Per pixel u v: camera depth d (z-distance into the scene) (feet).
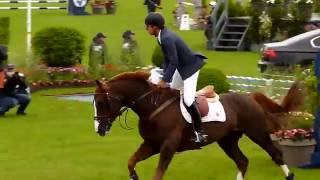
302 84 44.29
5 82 65.72
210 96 40.16
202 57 39.09
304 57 85.35
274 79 70.74
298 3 109.50
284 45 85.66
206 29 112.27
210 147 53.57
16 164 47.96
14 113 68.18
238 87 70.95
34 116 66.69
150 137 38.22
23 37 115.03
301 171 45.98
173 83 38.75
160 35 37.88
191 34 127.34
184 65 38.52
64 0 154.30
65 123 63.31
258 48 111.75
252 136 41.06
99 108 37.93
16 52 91.35
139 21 138.41
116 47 102.63
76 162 48.70
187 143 39.04
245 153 51.47
